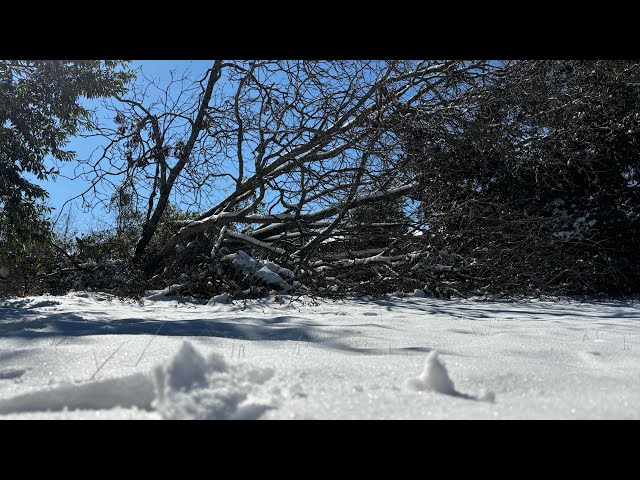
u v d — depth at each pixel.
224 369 1.85
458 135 9.98
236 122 9.85
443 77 10.12
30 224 9.25
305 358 2.37
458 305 8.19
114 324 4.22
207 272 9.06
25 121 9.24
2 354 2.52
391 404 1.68
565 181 11.99
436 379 1.84
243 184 9.70
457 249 10.30
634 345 3.37
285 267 9.73
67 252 10.70
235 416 1.56
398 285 10.06
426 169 9.97
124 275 9.58
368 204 10.26
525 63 10.58
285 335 3.74
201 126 10.06
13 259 9.66
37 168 9.31
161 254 10.28
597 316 6.84
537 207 11.60
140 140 9.91
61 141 9.59
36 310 6.25
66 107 9.55
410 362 2.26
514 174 11.15
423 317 6.04
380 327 4.52
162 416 1.56
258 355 2.58
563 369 2.29
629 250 11.31
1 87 9.11
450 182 10.41
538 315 6.81
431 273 9.95
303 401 1.69
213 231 10.88
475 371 2.15
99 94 9.85
